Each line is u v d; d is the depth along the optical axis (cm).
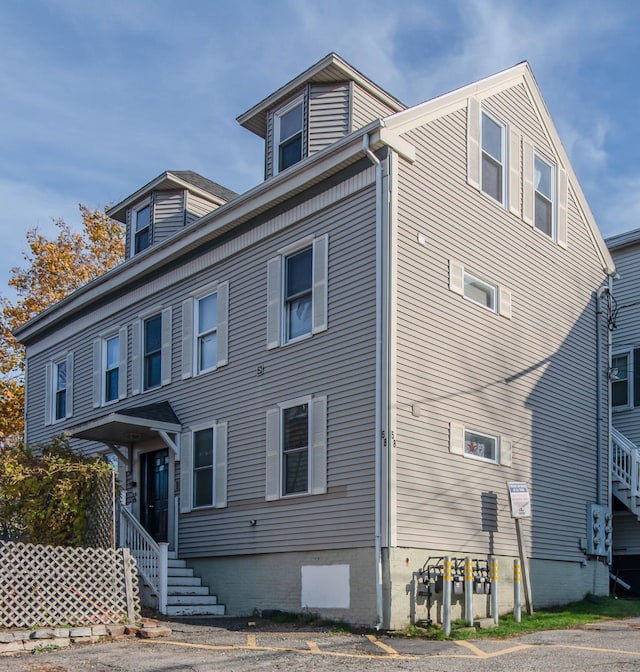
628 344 1928
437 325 1268
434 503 1199
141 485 1705
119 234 3238
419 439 1192
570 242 1686
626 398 1912
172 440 1587
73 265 3059
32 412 2195
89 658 886
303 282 1380
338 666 839
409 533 1145
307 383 1309
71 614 1039
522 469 1418
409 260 1233
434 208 1305
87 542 1280
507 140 1530
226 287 1541
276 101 1580
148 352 1764
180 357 1636
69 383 2025
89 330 1981
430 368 1238
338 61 1469
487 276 1409
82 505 1299
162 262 1706
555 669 811
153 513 1659
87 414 1928
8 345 2925
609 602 1502
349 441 1207
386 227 1209
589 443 1639
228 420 1469
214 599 1396
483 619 1190
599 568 1599
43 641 962
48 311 2117
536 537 1427
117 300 1881
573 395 1608
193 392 1576
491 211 1450
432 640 1034
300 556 1255
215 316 1577
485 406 1349
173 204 1892
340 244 1294
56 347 2128
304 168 1341
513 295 1471
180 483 1554
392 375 1163
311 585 1224
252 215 1479
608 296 1791
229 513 1420
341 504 1199
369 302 1218
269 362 1401
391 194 1220
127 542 1422
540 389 1506
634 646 967
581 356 1656
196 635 1076
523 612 1305
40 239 3059
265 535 1332
